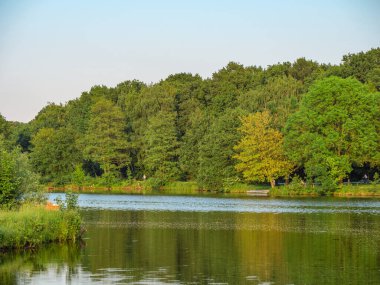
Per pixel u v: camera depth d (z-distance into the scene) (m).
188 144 127.25
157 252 38.81
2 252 38.22
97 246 41.09
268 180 111.19
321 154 102.94
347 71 125.62
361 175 114.69
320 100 105.00
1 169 47.44
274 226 54.78
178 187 125.75
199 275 31.50
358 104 104.12
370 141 101.94
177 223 57.69
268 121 112.00
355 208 76.75
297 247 41.12
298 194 105.25
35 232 40.62
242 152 112.81
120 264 34.47
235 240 44.69
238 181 117.75
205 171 117.31
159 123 130.00
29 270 32.75
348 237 46.62
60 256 37.03
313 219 61.62
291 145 107.25
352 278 30.78
